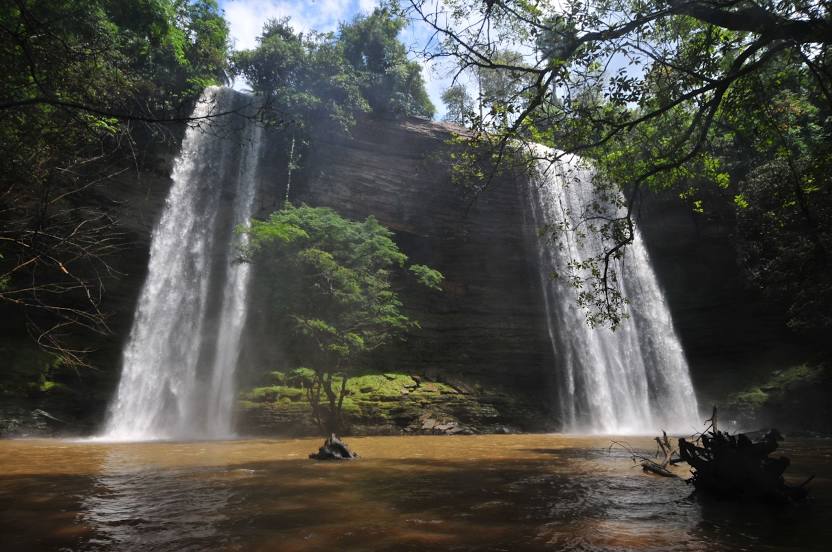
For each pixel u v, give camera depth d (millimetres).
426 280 28641
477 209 35375
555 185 36250
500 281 35281
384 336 24969
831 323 25766
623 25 9328
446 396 28031
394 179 34406
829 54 9656
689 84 10836
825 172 12250
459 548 4711
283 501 7078
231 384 27750
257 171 32562
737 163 29781
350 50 39031
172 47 29125
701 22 11211
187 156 30047
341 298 21984
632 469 10922
